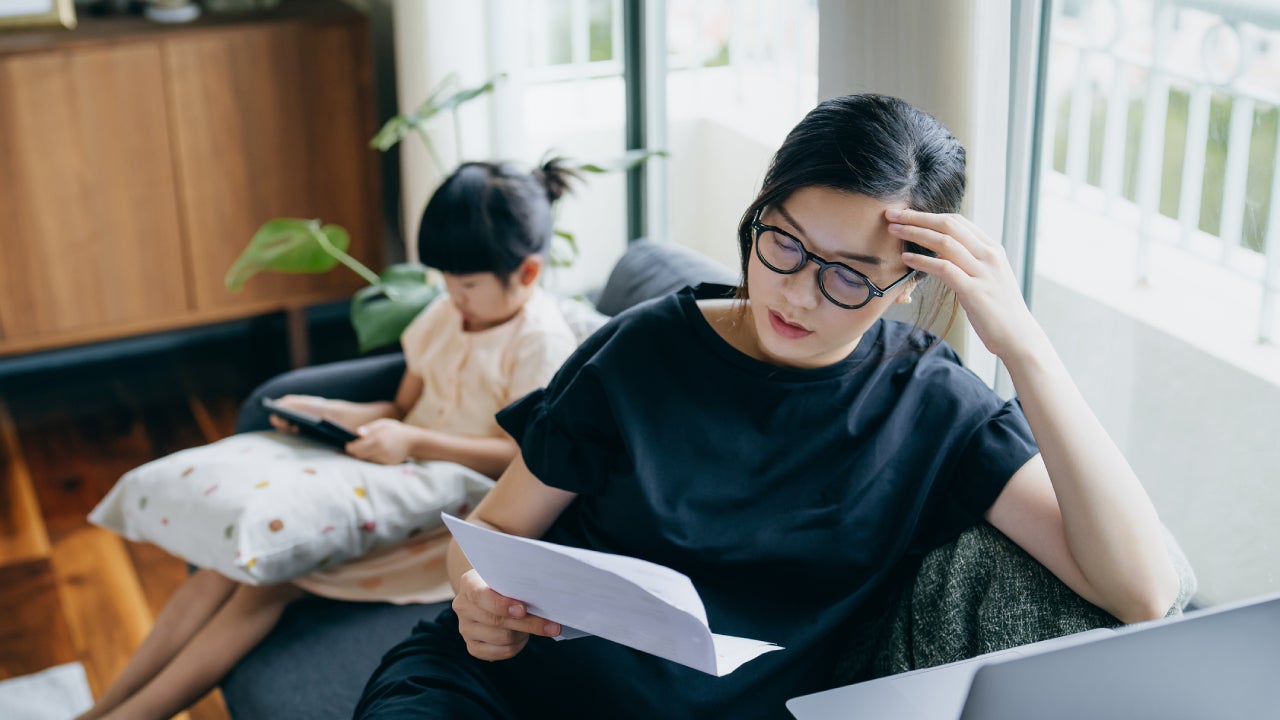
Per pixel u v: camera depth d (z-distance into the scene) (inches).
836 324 42.8
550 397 50.4
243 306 115.1
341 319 130.0
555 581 39.4
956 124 54.7
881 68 56.2
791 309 42.5
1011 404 48.8
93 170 106.0
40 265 107.0
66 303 109.0
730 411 47.1
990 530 46.9
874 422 47.4
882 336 49.1
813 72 79.0
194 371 124.0
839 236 41.3
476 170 68.1
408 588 65.6
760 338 44.6
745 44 83.4
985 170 55.8
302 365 119.4
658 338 48.0
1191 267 60.4
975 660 38.8
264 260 88.1
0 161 102.8
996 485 46.3
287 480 62.6
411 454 66.5
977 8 52.9
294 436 68.5
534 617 44.0
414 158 105.7
